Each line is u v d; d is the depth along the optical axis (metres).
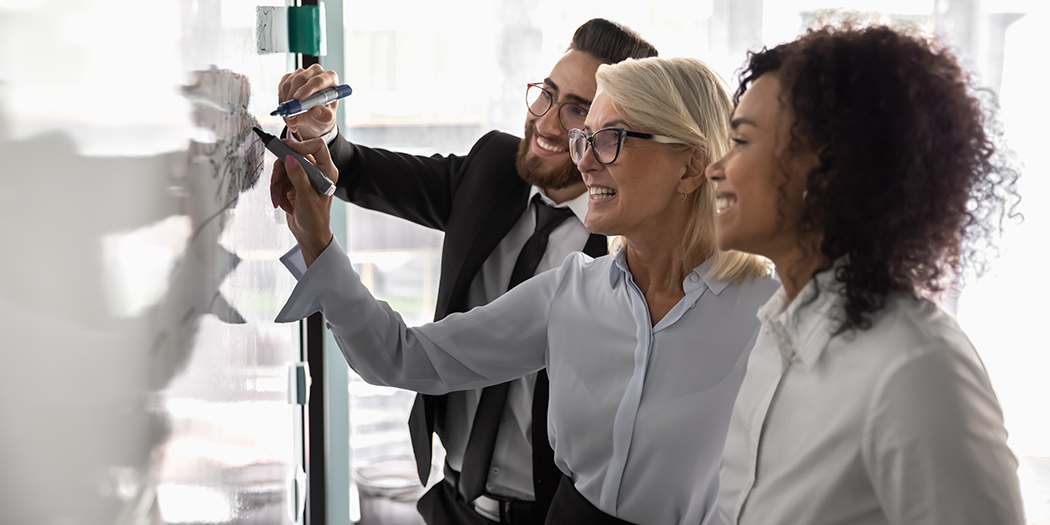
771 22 2.18
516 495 1.38
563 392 0.98
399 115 2.11
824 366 0.60
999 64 2.29
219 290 0.53
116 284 0.30
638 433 0.91
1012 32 2.28
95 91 0.28
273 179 0.91
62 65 0.25
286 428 1.15
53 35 0.24
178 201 0.40
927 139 0.54
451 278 1.41
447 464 1.50
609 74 0.90
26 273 0.23
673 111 0.87
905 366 0.53
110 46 0.29
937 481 0.51
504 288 1.41
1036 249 2.37
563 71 1.29
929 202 0.54
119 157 0.30
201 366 0.46
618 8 2.14
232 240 0.59
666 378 0.91
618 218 0.90
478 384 1.09
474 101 2.12
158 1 0.36
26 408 0.23
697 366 0.91
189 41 0.43
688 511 0.90
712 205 0.90
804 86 0.56
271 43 0.92
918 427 0.52
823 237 0.58
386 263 2.20
